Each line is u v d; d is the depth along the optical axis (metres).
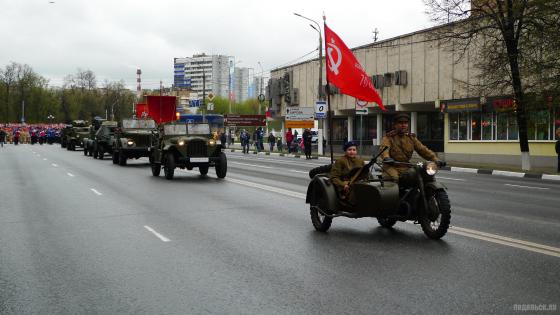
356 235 9.59
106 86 138.12
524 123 26.86
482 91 28.22
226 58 153.75
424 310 5.47
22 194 16.52
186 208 13.25
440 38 29.86
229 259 7.86
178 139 21.77
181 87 158.75
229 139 70.25
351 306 5.64
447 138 39.03
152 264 7.62
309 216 11.90
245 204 13.94
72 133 52.47
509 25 26.69
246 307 5.69
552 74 25.89
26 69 122.06
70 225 10.97
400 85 42.25
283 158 41.34
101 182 20.31
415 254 7.98
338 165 9.87
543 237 9.21
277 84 62.75
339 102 50.97
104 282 6.73
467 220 11.12
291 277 6.82
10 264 7.75
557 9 25.00
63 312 5.65
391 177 9.41
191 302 5.89
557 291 6.05
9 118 119.69
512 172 25.33
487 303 5.66
